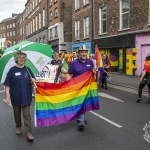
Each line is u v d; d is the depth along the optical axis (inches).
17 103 178.9
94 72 213.2
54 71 332.5
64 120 197.0
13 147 166.2
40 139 181.2
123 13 649.0
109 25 717.3
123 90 414.6
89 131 197.5
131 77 576.4
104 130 199.2
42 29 1446.9
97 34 795.4
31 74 185.5
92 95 212.2
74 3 979.3
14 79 176.9
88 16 859.4
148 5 549.0
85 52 205.3
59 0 1140.5
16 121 189.9
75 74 209.3
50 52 212.8
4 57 188.4
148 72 301.4
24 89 177.8
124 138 179.6
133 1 598.5
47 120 191.9
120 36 660.7
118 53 693.3
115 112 259.1
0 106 297.6
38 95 189.9
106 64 437.7
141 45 584.1
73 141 175.6
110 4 703.7
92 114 252.1
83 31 903.1
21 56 176.1
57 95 197.5
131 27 613.9
